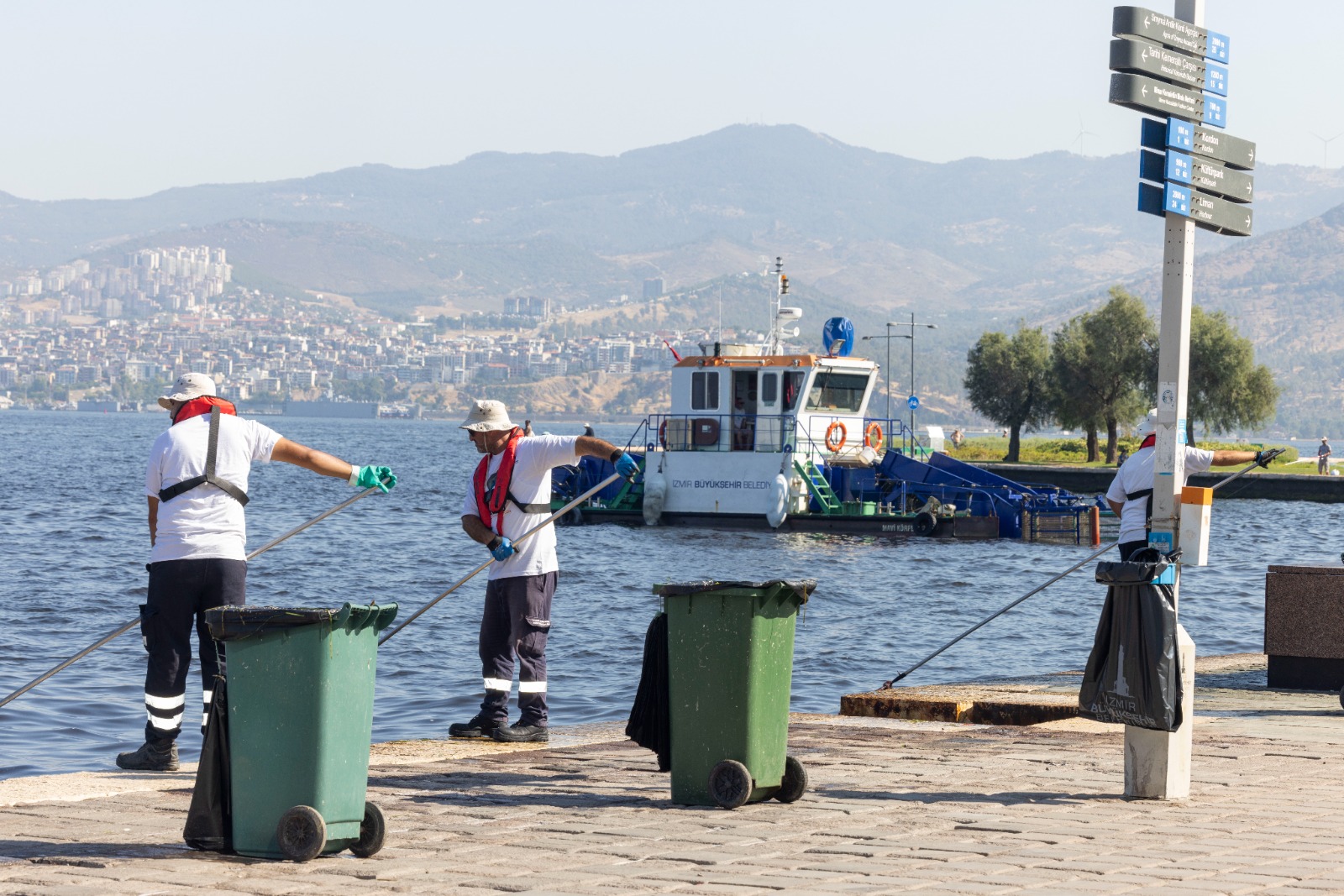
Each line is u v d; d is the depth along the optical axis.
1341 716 13.77
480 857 7.38
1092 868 7.19
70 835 7.87
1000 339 120.44
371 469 10.31
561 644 24.88
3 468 101.50
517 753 11.30
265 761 7.29
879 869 7.11
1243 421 104.75
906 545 49.75
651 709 9.45
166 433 10.08
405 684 20.12
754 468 53.53
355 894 6.51
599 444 11.70
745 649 8.84
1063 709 13.13
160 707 10.19
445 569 40.50
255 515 63.00
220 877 6.86
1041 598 34.47
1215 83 10.35
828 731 12.58
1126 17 9.54
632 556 44.59
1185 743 9.47
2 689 19.02
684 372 54.75
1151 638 9.29
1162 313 10.03
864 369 54.16
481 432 12.06
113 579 35.62
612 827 8.18
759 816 8.58
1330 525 64.62
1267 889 6.74
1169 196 9.78
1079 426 111.69
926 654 24.75
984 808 8.98
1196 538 9.68
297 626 7.27
